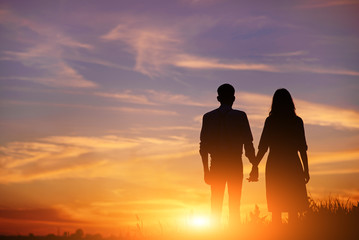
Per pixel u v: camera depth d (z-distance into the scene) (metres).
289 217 6.73
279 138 6.76
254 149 6.84
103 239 6.11
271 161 6.81
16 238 5.84
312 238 5.86
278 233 6.08
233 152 6.75
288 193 6.68
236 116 6.80
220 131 6.79
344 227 6.04
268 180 6.82
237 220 6.68
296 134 6.73
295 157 6.75
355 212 6.46
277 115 6.77
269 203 6.81
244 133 6.79
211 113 6.89
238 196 6.78
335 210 6.62
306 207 6.70
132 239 6.16
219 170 6.76
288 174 6.70
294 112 6.80
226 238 6.09
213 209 6.82
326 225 6.16
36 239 5.80
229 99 6.92
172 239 6.14
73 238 6.00
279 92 6.83
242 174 6.80
